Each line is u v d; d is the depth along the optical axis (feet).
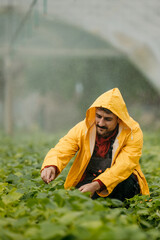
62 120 132.05
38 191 17.95
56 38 82.38
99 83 105.81
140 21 59.88
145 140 58.49
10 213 14.46
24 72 114.21
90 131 18.86
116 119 18.19
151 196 20.63
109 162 19.21
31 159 30.17
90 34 75.66
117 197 19.33
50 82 115.34
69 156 19.15
